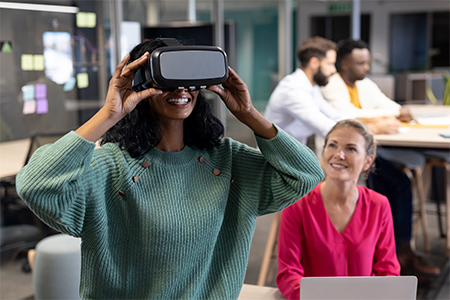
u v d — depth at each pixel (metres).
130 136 1.06
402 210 2.89
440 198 4.29
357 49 3.09
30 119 3.68
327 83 2.98
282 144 1.13
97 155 1.05
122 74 0.96
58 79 3.80
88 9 3.92
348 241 1.63
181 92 1.01
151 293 1.08
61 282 2.24
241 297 1.56
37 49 3.65
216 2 4.40
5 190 3.27
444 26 9.41
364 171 1.98
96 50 4.00
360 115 2.99
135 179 1.05
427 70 8.64
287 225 1.63
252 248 3.07
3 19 3.45
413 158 3.22
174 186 1.08
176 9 4.56
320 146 4.11
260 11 4.93
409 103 5.64
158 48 0.95
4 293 2.82
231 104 1.10
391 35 9.46
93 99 4.03
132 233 1.06
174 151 1.13
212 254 1.18
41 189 0.90
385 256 1.68
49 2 3.67
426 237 3.36
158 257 1.06
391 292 1.16
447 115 3.35
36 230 3.18
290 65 5.21
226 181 1.15
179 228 1.05
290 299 1.54
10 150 3.49
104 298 1.09
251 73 4.93
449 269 3.08
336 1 5.47
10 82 3.55
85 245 1.05
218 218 1.12
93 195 1.00
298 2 5.48
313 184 1.14
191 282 1.12
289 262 1.61
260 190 1.20
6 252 3.29
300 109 2.73
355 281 1.16
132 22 4.28
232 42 4.48
